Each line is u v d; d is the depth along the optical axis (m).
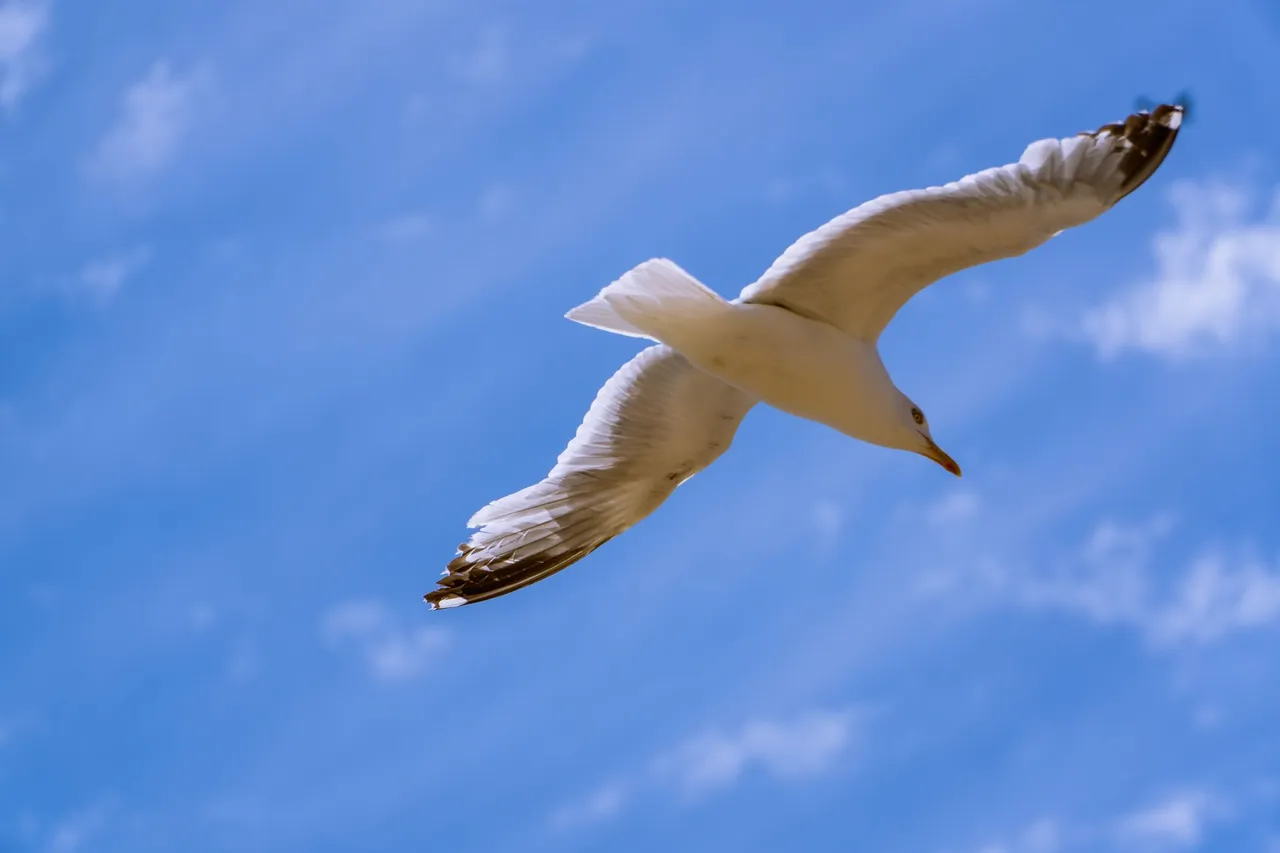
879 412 12.09
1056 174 11.00
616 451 14.01
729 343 11.84
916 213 11.20
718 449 13.91
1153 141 10.99
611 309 11.84
